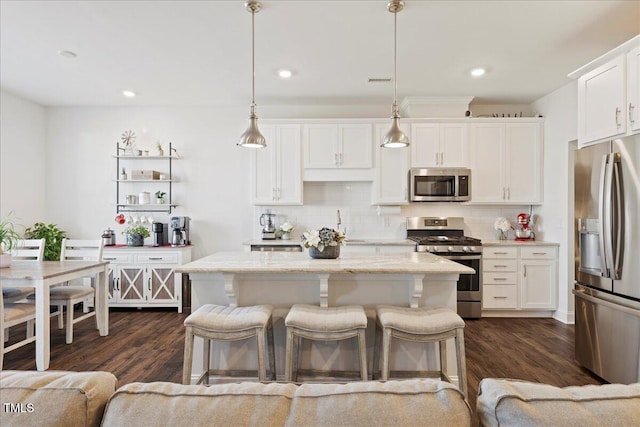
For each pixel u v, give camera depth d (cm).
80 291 341
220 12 251
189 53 318
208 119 484
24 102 450
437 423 74
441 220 470
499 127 437
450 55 320
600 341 253
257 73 364
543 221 438
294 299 245
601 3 240
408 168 440
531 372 270
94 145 484
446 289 242
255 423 74
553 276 412
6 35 285
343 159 443
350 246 422
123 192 486
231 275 227
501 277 414
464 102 442
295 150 445
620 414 73
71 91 420
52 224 467
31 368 280
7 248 350
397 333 198
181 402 78
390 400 78
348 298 244
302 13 252
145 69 354
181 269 218
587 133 267
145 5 242
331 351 239
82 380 84
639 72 222
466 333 362
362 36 286
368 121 443
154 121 484
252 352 242
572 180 393
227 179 485
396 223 476
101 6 244
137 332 364
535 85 398
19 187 443
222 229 486
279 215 480
